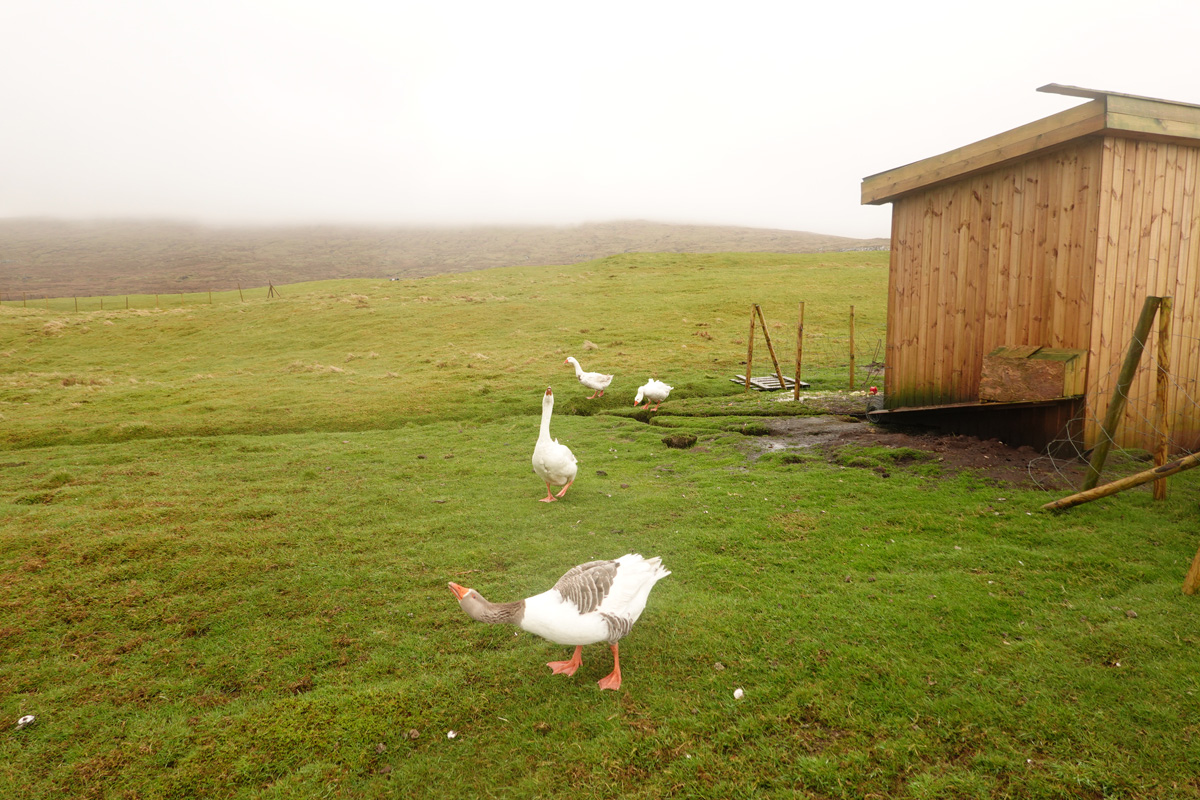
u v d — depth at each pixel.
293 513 10.71
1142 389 10.47
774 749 4.71
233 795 4.66
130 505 11.46
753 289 51.72
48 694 5.95
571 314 43.41
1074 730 4.68
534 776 4.64
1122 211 9.88
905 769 4.47
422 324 42.00
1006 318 11.56
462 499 11.19
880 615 6.33
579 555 8.44
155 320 46.31
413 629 6.82
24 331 43.62
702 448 13.97
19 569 8.64
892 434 13.52
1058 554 7.32
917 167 12.79
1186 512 8.18
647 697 5.43
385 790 4.64
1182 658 5.34
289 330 42.31
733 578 7.39
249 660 6.39
